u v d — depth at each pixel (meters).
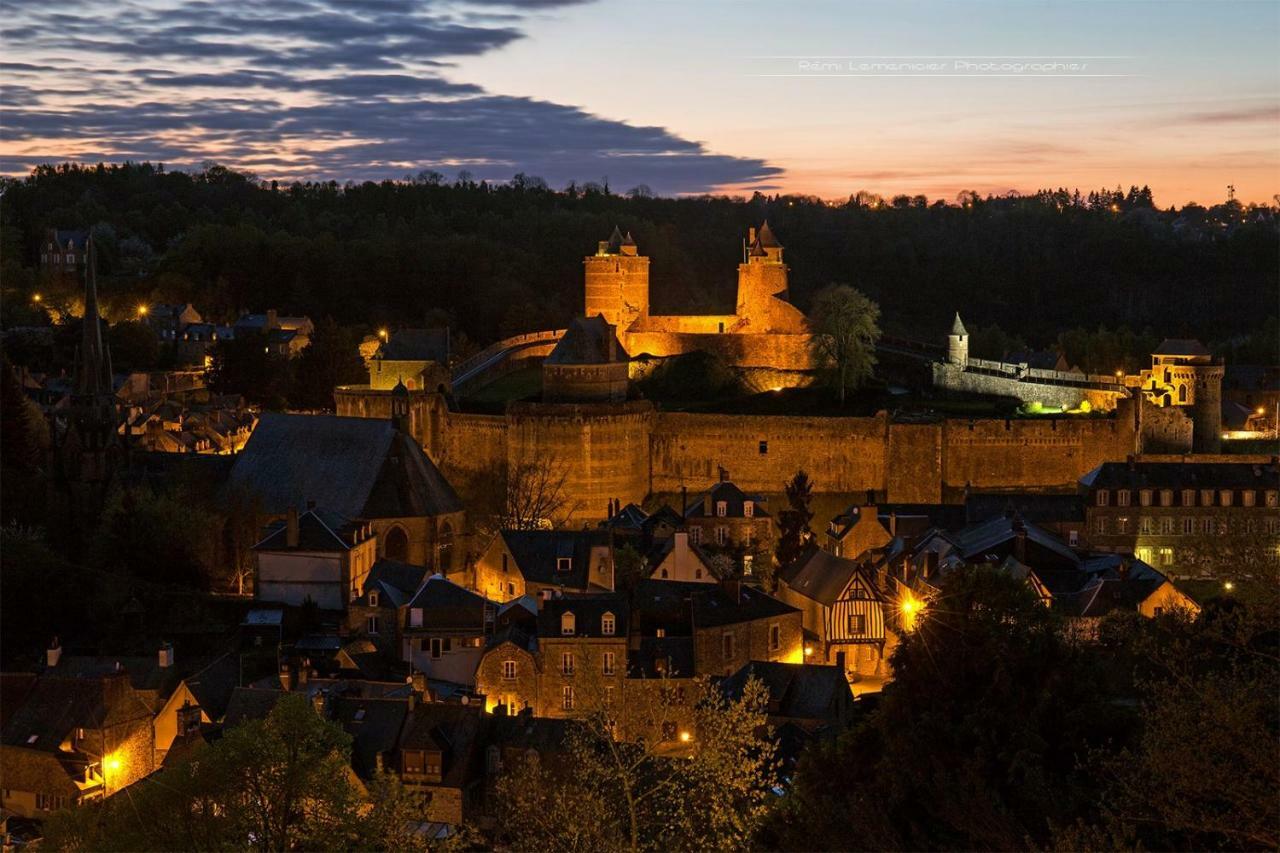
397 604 117.94
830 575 124.50
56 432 163.50
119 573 135.25
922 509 153.88
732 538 151.50
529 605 119.31
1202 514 149.62
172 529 141.12
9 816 93.00
